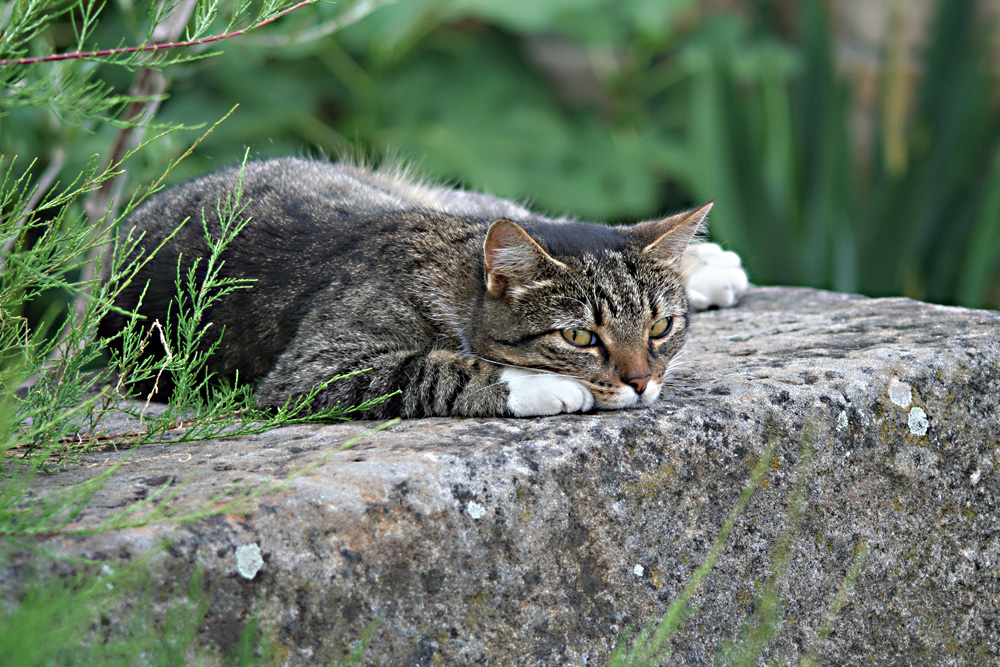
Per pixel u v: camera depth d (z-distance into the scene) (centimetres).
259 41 448
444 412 306
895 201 732
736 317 435
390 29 731
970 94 738
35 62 246
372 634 216
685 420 278
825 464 296
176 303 362
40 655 172
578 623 254
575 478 257
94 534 202
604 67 920
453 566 238
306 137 768
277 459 256
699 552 274
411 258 341
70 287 271
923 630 311
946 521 315
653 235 350
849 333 374
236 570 212
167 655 193
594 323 315
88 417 293
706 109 761
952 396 317
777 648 284
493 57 858
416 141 780
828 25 740
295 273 352
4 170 450
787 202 734
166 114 718
